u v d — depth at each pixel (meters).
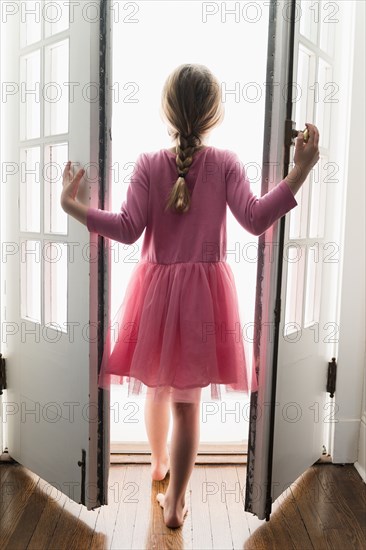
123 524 1.53
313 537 1.47
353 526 1.53
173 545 1.43
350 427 1.91
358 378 1.90
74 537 1.46
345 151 1.86
